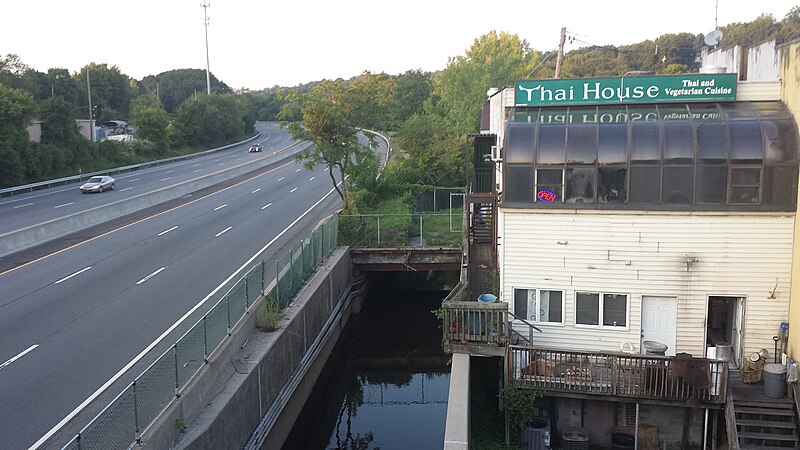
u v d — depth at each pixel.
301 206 43.97
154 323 20.28
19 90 67.44
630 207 18.05
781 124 17.56
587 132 18.39
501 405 18.11
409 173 46.19
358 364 30.39
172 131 103.62
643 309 18.48
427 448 21.78
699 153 17.59
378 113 41.88
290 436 21.72
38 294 23.48
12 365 17.00
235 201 47.06
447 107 72.00
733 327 18.48
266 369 18.59
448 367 30.03
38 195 53.34
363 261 32.53
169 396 13.88
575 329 18.86
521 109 20.14
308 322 23.83
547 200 18.58
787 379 16.36
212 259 28.83
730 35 84.25
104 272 26.62
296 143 121.19
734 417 15.76
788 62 17.94
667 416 17.73
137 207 43.16
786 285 17.52
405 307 36.69
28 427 13.73
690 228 17.86
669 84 19.17
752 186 17.45
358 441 22.47
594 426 18.30
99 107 135.12
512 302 19.23
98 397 15.15
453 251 31.97
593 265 18.52
